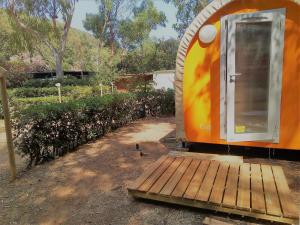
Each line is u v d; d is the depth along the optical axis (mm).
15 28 21031
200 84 4719
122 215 3014
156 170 3797
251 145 4508
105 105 6891
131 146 5754
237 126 4535
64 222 2924
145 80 11469
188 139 4941
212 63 4586
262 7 4195
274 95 4270
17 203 3404
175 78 4867
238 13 4309
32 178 4176
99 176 4160
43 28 22047
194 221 2857
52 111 4965
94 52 20812
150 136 6652
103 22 29359
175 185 3311
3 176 4352
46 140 4891
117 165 4609
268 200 2889
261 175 3541
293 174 3916
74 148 5672
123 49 27859
